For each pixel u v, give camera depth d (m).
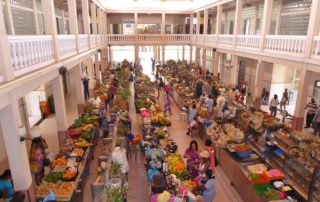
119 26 29.55
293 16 14.68
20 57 6.17
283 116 14.06
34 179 8.10
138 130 13.42
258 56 13.97
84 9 15.28
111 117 12.89
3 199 6.14
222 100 12.98
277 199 6.71
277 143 9.12
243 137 9.79
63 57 9.76
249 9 20.31
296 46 10.88
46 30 8.51
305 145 7.87
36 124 14.16
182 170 7.72
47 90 15.91
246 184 7.93
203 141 12.15
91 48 16.42
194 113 13.19
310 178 7.41
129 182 9.12
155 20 29.83
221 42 19.55
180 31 30.55
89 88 18.69
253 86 19.86
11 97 5.68
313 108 12.98
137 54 27.50
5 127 5.93
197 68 26.22
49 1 8.30
